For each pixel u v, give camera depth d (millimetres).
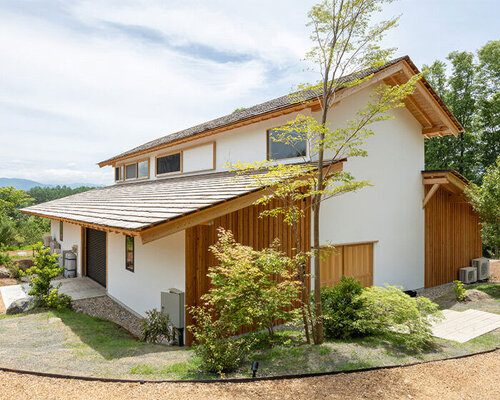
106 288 11680
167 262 7590
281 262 5625
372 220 10461
